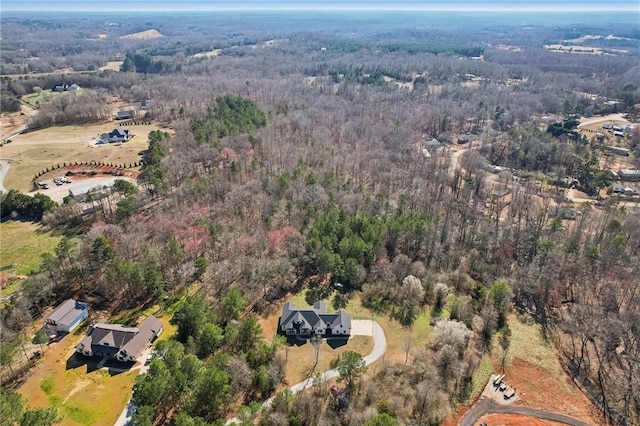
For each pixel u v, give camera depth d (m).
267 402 78.50
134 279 102.75
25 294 99.25
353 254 113.50
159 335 93.62
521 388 85.69
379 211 138.38
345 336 95.38
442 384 84.50
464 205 151.75
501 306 104.19
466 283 113.75
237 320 98.19
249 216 136.88
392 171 173.00
